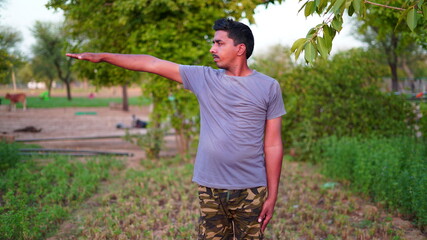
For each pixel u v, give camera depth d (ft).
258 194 7.30
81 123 66.08
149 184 21.35
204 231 7.66
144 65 7.39
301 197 18.79
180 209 16.93
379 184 17.06
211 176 7.25
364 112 27.04
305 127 28.68
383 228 14.01
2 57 27.09
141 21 27.58
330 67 28.63
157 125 32.17
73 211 17.01
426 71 106.52
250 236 7.50
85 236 13.79
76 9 27.99
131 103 129.59
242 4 19.61
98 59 7.13
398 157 18.25
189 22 26.03
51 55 126.82
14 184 20.24
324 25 7.14
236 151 7.06
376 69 28.30
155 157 31.53
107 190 20.92
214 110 7.18
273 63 31.91
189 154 30.83
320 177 23.11
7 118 69.62
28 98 144.36
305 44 7.25
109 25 29.17
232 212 7.55
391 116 27.37
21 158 26.81
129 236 13.78
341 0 6.69
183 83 7.47
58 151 33.68
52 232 14.25
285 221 15.06
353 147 21.90
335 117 27.81
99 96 181.98
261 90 7.12
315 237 13.75
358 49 28.58
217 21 7.24
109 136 45.91
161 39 25.99
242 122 7.04
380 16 22.45
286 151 31.71
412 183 14.70
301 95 30.78
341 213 16.25
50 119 71.20
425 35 17.65
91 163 26.71
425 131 23.11
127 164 29.12
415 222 14.56
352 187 20.21
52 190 19.07
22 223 13.29
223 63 7.16
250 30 7.26
